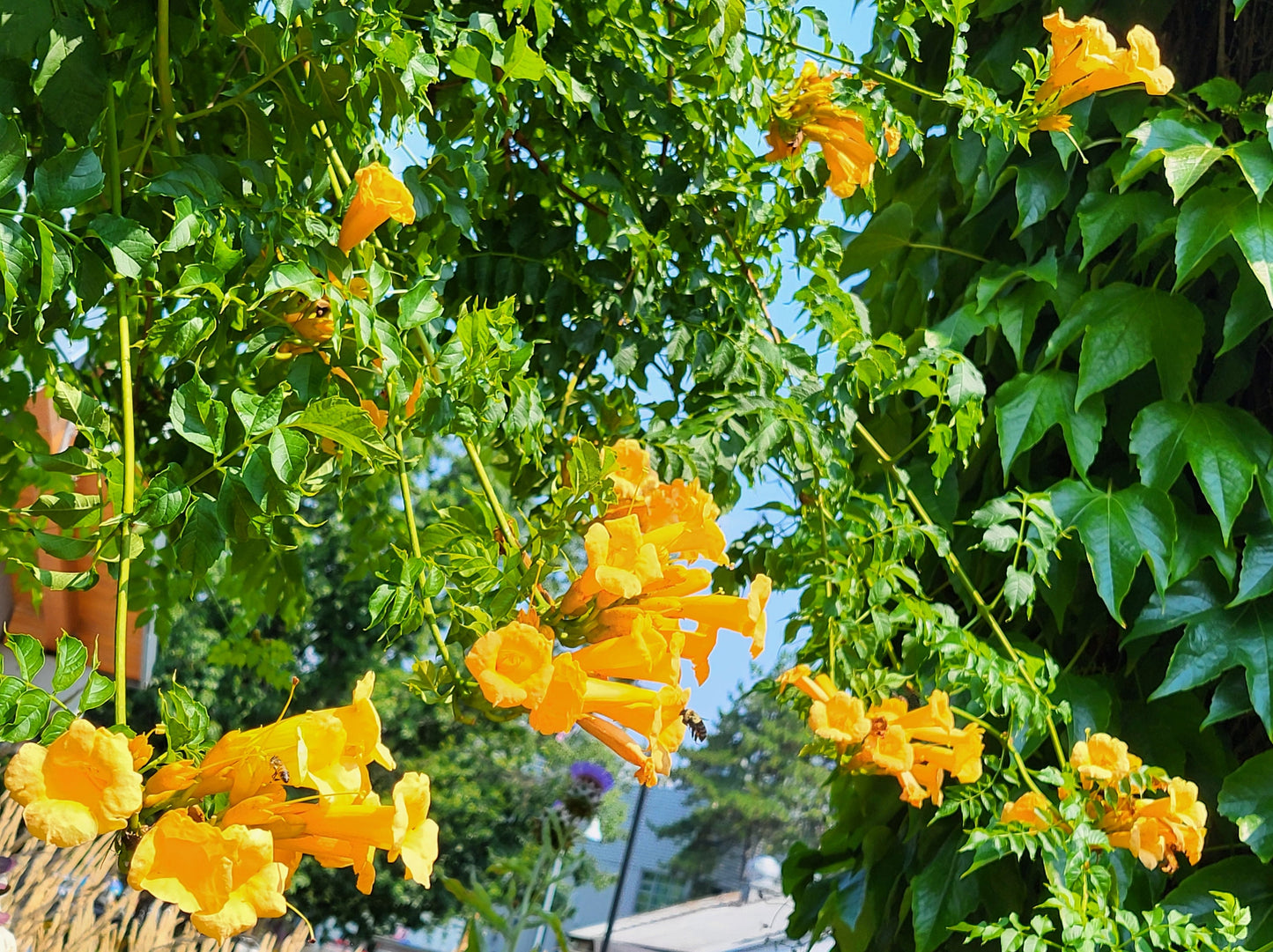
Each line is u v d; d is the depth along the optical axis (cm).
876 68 191
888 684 189
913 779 174
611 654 102
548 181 198
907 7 190
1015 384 211
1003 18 244
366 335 113
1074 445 202
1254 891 181
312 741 79
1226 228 186
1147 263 210
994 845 179
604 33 176
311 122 128
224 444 99
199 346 118
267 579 238
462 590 108
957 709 187
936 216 245
